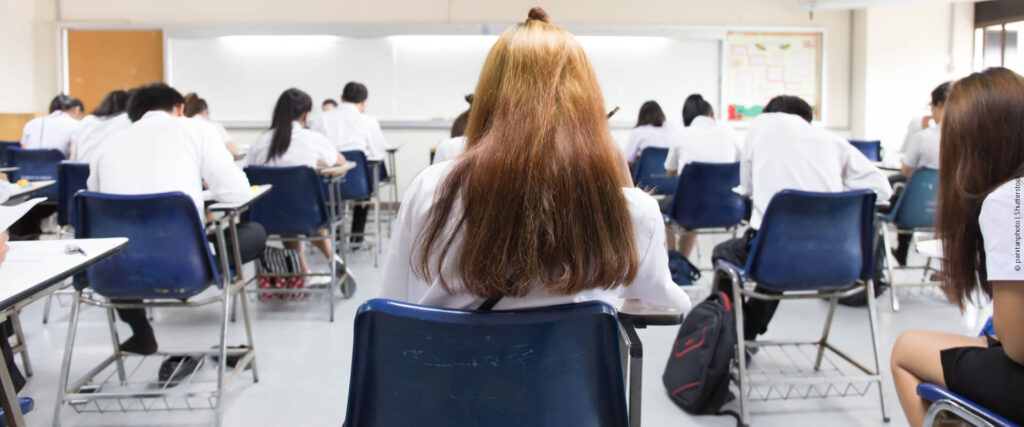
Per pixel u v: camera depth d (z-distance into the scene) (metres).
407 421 0.92
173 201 1.93
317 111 6.65
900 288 3.67
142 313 2.31
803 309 3.30
